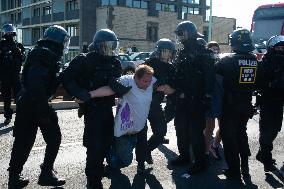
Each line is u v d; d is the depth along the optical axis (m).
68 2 45.66
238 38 4.70
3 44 7.62
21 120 4.07
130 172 5.08
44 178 4.34
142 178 4.88
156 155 5.97
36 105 3.90
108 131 4.19
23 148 4.15
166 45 5.07
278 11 16.38
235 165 4.90
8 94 7.86
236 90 4.68
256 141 7.08
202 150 4.96
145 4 46.81
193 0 51.31
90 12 42.56
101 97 4.08
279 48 4.92
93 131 4.07
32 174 4.90
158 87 5.09
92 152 4.07
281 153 6.29
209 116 5.22
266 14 16.69
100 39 4.01
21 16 59.88
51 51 3.92
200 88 4.75
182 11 50.38
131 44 42.06
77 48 43.00
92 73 4.04
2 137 6.82
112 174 4.98
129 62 19.77
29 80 3.78
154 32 44.00
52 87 4.03
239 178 4.95
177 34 4.85
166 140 6.70
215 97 4.91
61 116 9.16
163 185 4.66
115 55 4.10
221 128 4.87
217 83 4.88
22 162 4.18
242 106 4.69
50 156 4.30
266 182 4.84
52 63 3.90
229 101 4.70
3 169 5.06
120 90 4.06
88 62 4.00
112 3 44.03
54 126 4.25
